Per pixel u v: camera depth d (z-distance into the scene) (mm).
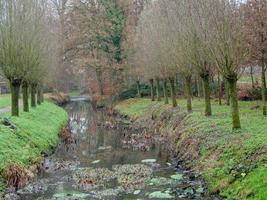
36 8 41281
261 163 18844
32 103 53375
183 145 29797
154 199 20328
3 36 35469
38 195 21797
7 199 20766
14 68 36281
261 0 31250
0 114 41750
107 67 77812
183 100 56438
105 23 78688
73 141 40688
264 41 30703
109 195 21609
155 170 26594
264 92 31141
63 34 82500
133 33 74562
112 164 29391
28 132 32344
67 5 85062
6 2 35594
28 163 26344
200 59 33188
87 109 80688
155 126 44719
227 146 22922
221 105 43094
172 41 38938
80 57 81312
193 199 19656
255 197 16703
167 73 45594
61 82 107250
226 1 25781
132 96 79500
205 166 23188
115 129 50000
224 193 19047
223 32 25219
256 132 24078
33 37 38781
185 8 33469
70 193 22000
